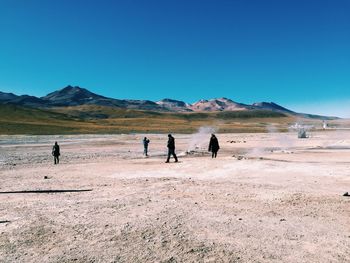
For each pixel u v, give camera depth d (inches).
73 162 1279.5
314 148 1872.5
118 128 6481.3
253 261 285.7
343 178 702.5
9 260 294.4
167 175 808.3
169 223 384.5
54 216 422.9
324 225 380.2
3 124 5487.2
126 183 676.7
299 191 562.6
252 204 474.9
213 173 820.0
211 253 303.0
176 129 6633.9
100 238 343.0
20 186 664.4
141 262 287.3
